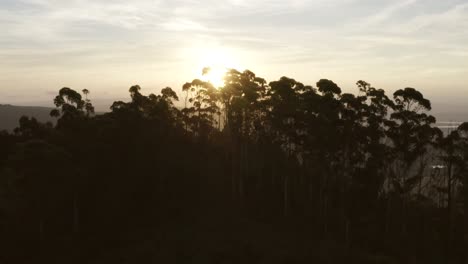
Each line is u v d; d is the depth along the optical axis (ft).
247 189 201.67
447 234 171.83
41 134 192.54
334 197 195.21
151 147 196.75
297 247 145.59
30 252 137.90
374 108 176.24
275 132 210.38
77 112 206.80
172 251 137.28
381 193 196.13
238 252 136.46
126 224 160.25
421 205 197.47
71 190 156.15
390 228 181.68
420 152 175.52
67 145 170.81
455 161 171.83
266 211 181.78
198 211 174.70
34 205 154.81
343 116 174.40
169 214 169.37
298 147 199.21
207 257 132.77
